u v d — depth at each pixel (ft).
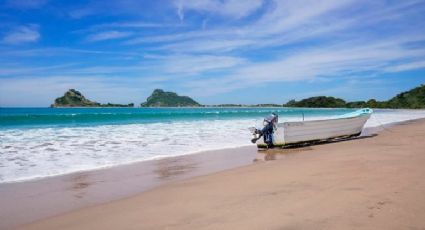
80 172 29.37
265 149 45.57
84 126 72.74
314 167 28.32
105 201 20.86
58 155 36.96
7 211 19.16
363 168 26.37
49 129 63.87
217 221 15.87
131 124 81.00
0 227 16.71
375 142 50.24
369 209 16.20
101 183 25.62
